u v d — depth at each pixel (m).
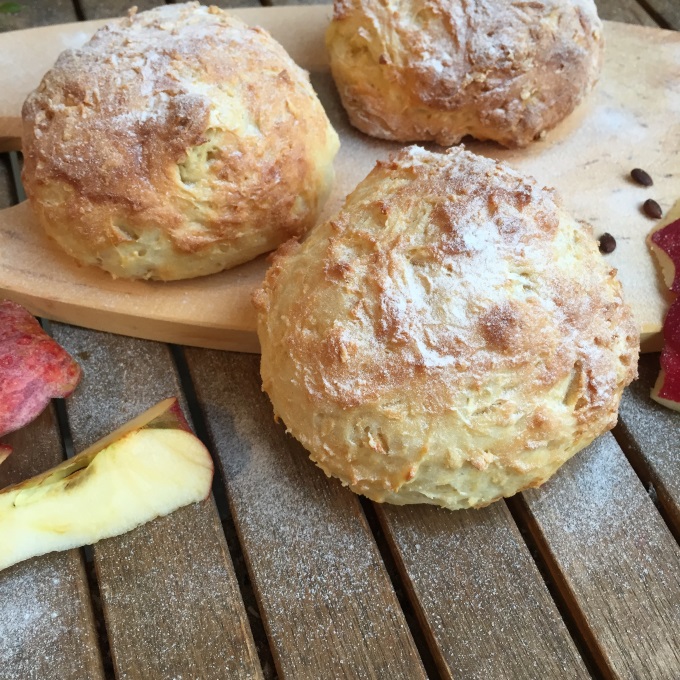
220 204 0.23
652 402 0.23
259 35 0.26
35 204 0.23
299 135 0.24
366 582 0.20
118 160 0.22
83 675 0.19
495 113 0.27
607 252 0.26
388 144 0.29
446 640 0.19
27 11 0.33
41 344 0.22
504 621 0.20
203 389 0.23
